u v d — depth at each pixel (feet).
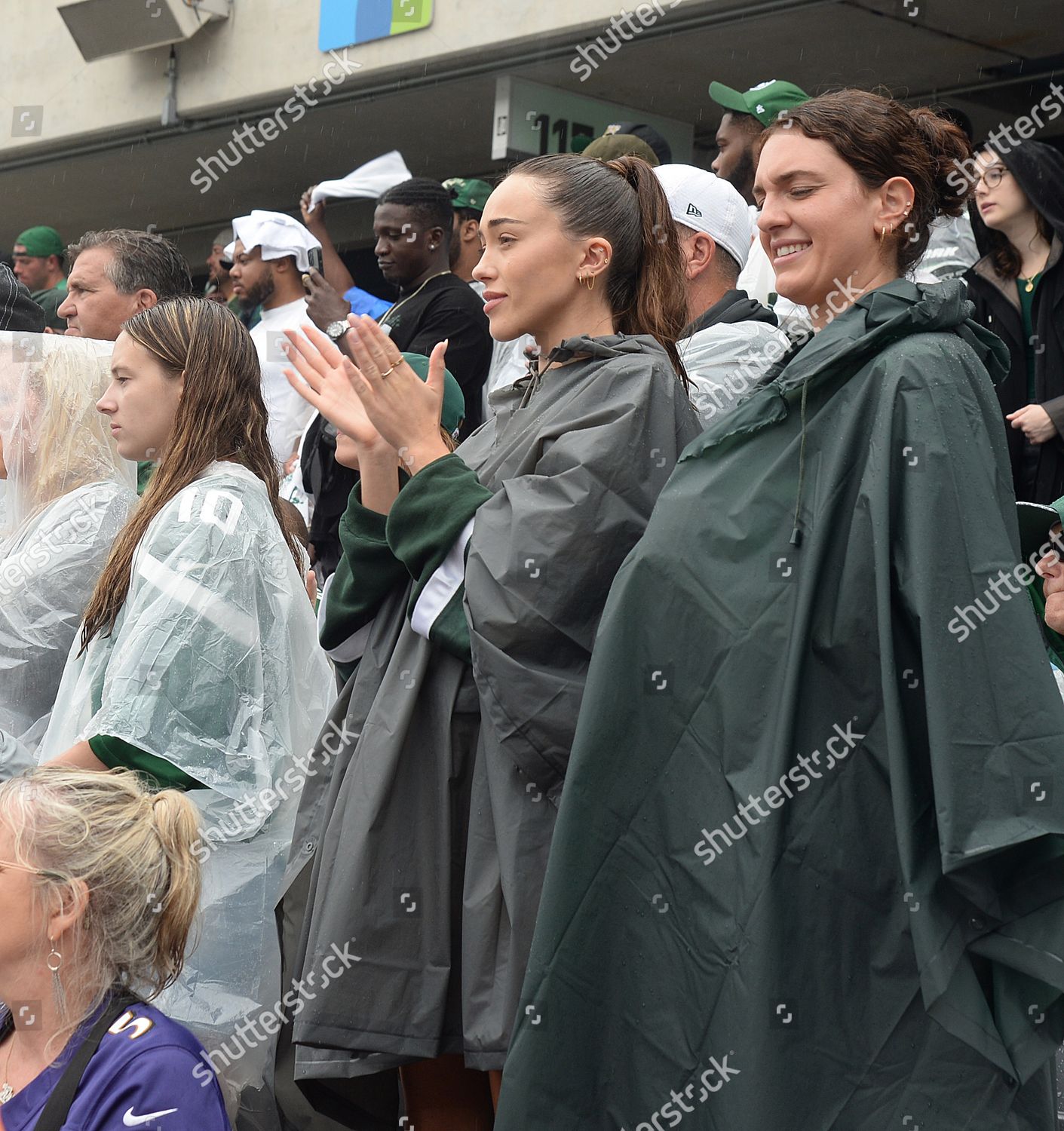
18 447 13.61
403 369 9.99
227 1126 8.51
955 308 8.28
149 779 10.51
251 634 11.16
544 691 8.98
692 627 8.22
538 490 9.30
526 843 9.07
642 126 20.76
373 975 9.31
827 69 26.48
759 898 7.70
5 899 8.46
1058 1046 7.42
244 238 22.75
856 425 8.02
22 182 36.70
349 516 10.21
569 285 10.42
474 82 27.94
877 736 7.79
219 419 11.89
